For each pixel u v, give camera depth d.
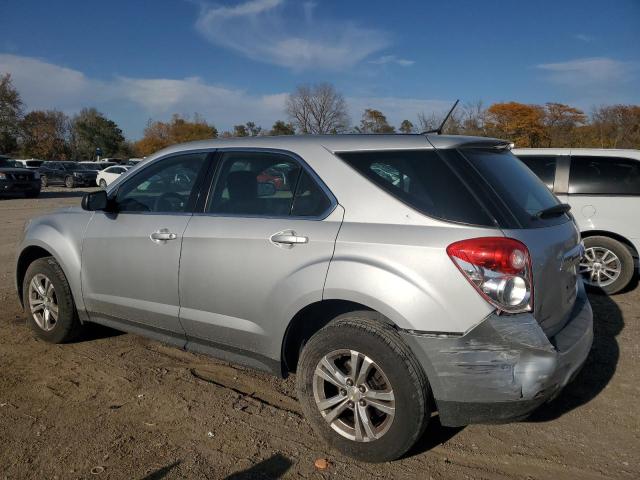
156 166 4.22
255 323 3.46
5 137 56.84
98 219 4.37
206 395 3.89
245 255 3.45
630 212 6.32
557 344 2.93
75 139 78.00
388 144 3.25
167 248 3.86
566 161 6.68
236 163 3.76
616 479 2.93
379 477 2.96
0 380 4.11
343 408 3.10
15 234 11.28
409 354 2.88
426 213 2.96
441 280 2.80
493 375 2.73
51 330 4.73
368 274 2.95
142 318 4.11
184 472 3.01
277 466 3.07
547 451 3.20
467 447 3.25
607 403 3.78
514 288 2.75
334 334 3.08
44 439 3.31
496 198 2.94
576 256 3.33
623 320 5.49
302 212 3.34
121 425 3.48
